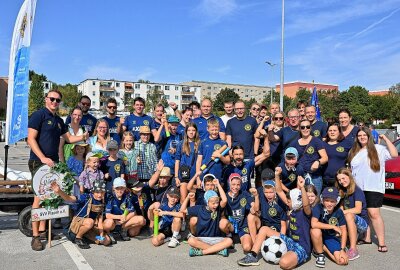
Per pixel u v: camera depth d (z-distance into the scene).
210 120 5.96
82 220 5.19
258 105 8.64
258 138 6.75
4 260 4.60
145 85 98.00
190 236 5.32
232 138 6.74
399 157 8.14
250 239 5.11
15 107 5.70
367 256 5.05
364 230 5.35
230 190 5.29
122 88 94.94
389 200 8.63
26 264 4.47
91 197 5.22
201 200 5.68
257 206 5.15
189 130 5.92
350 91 66.75
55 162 5.24
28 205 5.60
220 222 5.12
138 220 5.55
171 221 5.46
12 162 16.56
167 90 101.38
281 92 21.59
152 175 6.09
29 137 5.04
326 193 4.82
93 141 6.11
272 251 4.64
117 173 5.68
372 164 5.32
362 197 5.30
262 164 6.87
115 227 5.71
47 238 5.46
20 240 5.37
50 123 5.18
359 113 59.38
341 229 4.86
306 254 4.76
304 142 5.91
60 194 5.05
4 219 6.52
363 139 5.44
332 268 4.57
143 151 6.14
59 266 4.43
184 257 4.86
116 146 5.72
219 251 4.95
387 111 66.75
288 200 4.93
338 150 5.82
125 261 4.66
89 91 91.44
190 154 5.92
